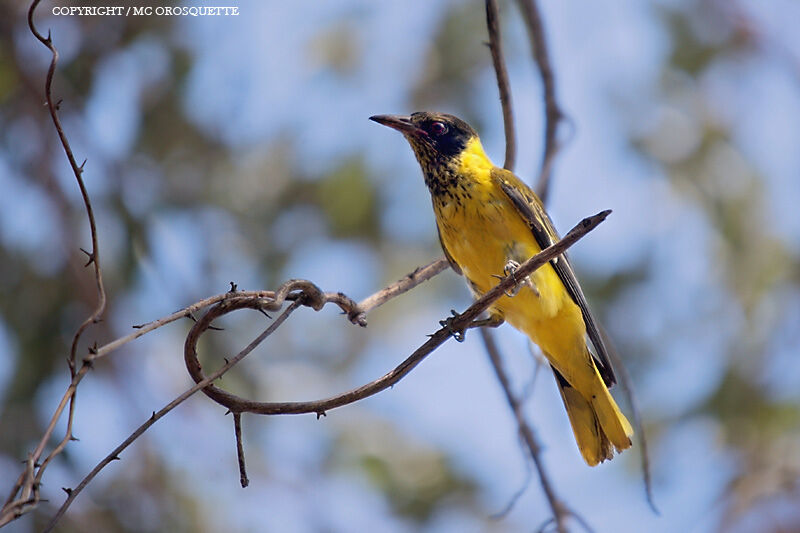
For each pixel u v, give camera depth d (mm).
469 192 9297
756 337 13594
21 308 11547
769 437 13336
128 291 11828
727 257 13664
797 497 12961
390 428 12781
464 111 12836
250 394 11984
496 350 9570
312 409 6648
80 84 12328
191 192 12570
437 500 12445
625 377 9820
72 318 11555
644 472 9531
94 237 6078
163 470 11430
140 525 11094
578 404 9297
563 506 9164
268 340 12539
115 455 5727
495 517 9195
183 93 12570
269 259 12680
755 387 13492
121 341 5934
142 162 12531
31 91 12055
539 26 9961
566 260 9281
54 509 10672
